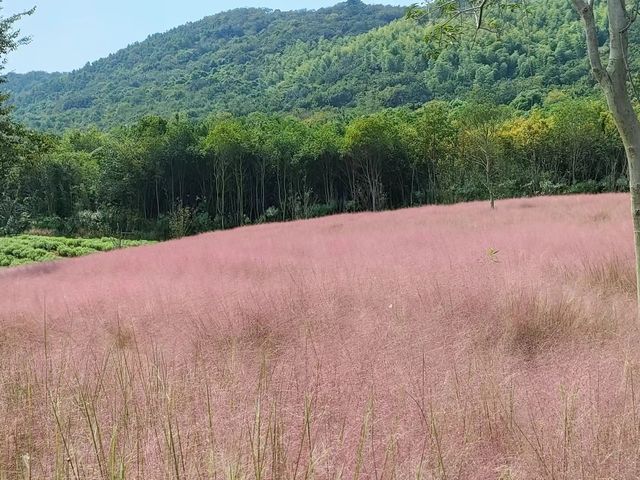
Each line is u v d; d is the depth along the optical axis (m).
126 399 3.32
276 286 7.74
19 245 34.69
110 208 51.88
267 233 24.80
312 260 11.74
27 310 8.36
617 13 4.59
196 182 57.25
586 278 7.12
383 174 56.16
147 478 2.51
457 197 47.69
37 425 3.20
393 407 3.18
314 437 2.86
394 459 2.55
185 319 6.35
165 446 2.67
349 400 3.28
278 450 2.55
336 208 55.09
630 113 4.64
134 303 7.89
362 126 51.38
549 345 4.48
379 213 34.34
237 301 6.65
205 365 4.20
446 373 3.63
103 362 4.50
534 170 50.56
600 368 3.60
